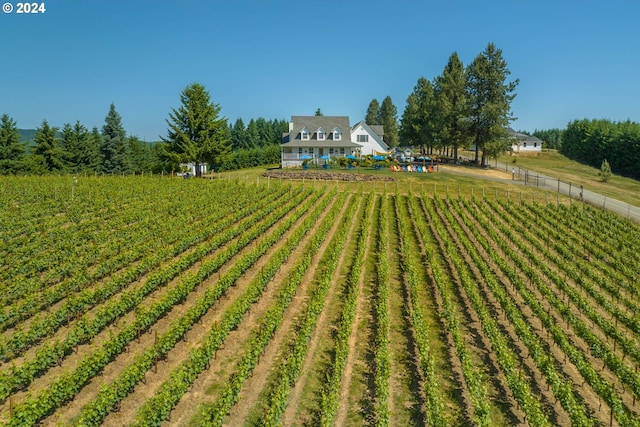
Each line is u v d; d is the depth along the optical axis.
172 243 26.44
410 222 36.16
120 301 17.70
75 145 68.31
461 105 63.00
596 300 21.59
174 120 53.12
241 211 34.06
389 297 21.67
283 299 18.70
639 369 16.47
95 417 11.21
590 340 16.75
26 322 16.77
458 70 72.12
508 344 17.58
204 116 53.66
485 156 63.09
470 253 26.75
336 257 25.17
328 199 40.78
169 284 21.20
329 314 19.39
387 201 43.50
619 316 19.48
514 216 37.84
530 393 13.76
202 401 13.16
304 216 36.31
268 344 16.55
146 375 14.12
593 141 90.81
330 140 67.31
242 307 17.52
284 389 12.55
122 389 12.37
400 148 103.12
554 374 13.85
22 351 14.89
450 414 13.27
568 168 79.62
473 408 13.45
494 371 15.63
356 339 17.31
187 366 14.48
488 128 60.72
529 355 16.36
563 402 12.88
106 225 28.12
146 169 77.19
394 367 15.60
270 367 15.12
